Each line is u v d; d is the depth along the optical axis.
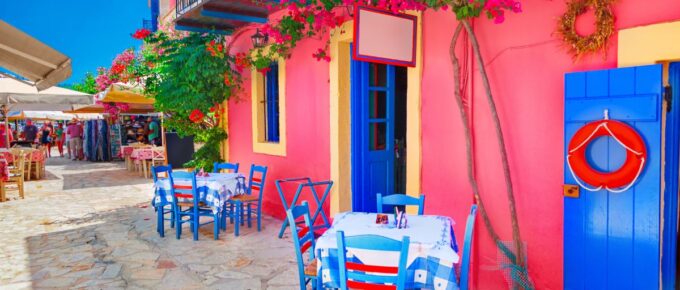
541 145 3.84
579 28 3.56
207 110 8.36
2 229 7.04
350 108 6.16
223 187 6.32
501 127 4.11
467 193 4.41
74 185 12.01
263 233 6.58
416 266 3.08
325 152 6.43
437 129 4.63
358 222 3.75
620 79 3.25
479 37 4.21
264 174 6.72
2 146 16.67
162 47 8.30
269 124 8.18
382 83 6.38
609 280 3.41
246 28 8.09
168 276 4.86
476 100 4.28
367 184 6.20
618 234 3.35
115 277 4.85
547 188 3.83
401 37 4.36
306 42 6.72
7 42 7.20
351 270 3.01
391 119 6.46
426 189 4.80
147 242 6.18
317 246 3.22
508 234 4.12
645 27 3.18
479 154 4.29
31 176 13.62
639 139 3.15
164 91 8.31
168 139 13.43
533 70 3.85
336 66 6.08
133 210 8.52
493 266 4.24
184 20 7.57
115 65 11.70
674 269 3.34
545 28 3.76
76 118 24.41
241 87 8.61
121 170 15.72
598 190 3.42
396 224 3.60
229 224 7.15
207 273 4.93
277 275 4.84
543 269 3.90
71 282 4.72
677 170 3.30
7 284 4.68
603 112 3.33
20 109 14.88
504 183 4.12
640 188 3.22
